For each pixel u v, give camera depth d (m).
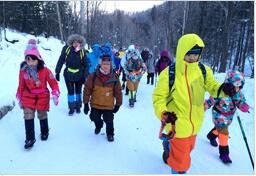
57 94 4.82
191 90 3.47
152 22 56.66
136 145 5.08
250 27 21.28
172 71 3.50
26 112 4.68
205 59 34.75
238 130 6.04
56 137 5.27
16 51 13.79
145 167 4.31
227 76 4.52
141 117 6.86
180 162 3.57
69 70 6.44
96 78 5.01
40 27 32.81
